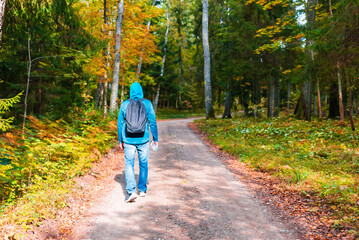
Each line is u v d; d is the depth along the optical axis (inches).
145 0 708.7
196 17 1016.2
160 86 1395.2
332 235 129.0
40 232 127.3
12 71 378.9
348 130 403.2
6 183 170.6
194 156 333.4
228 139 440.1
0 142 197.0
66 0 412.2
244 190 207.0
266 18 738.8
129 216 153.4
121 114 181.2
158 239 126.7
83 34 458.6
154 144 193.9
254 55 772.6
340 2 353.4
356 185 193.8
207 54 818.2
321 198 179.5
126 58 749.9
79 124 332.2
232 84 876.6
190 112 1758.1
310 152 302.2
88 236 129.3
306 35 406.6
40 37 378.3
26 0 299.7
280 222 148.0
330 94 644.7
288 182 216.5
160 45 1330.0
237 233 133.9
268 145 368.2
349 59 380.8
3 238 112.3
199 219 150.3
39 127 274.4
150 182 220.1
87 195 185.2
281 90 1512.1
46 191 168.4
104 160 287.9
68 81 428.5
